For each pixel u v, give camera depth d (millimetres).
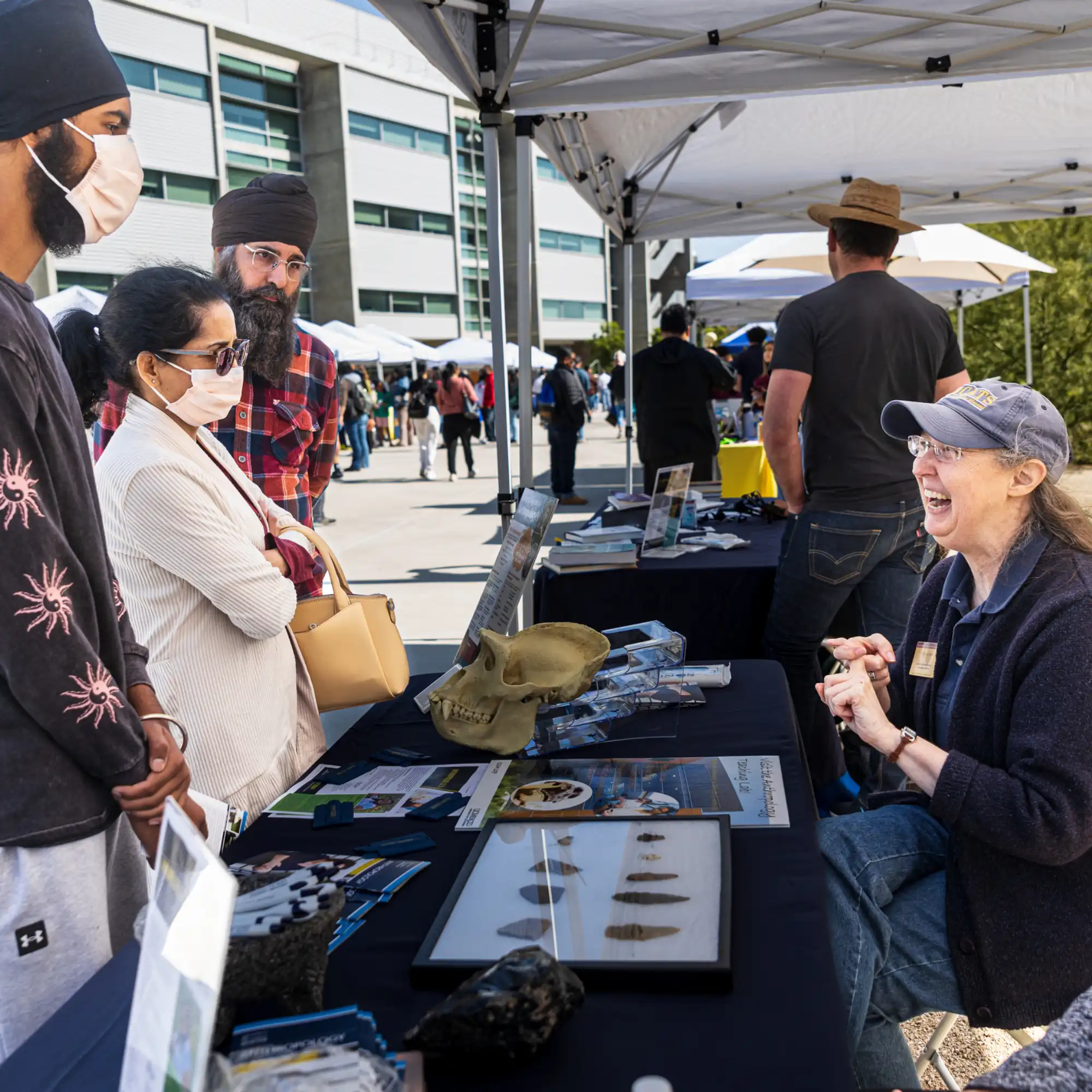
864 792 3404
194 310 1785
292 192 2572
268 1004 984
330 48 37531
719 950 1108
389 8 2732
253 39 34844
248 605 1824
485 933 1182
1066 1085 996
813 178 6156
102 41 1372
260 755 1903
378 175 40156
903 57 3262
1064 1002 1535
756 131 5332
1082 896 1534
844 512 3215
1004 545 1651
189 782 1507
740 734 1879
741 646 3650
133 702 1490
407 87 40812
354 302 39656
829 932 1191
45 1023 1075
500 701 1870
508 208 46469
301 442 2785
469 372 32219
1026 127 5246
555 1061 984
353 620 2053
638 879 1287
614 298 55688
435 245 43219
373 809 1634
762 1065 962
